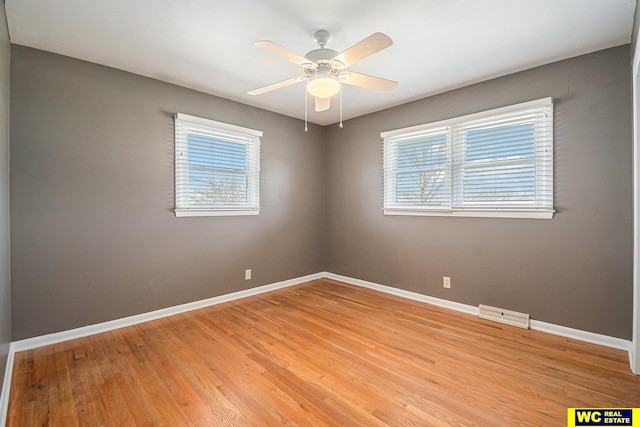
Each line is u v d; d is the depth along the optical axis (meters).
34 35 2.23
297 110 4.00
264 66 2.75
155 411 1.67
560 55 2.53
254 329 2.76
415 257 3.62
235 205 3.68
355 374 2.02
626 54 2.34
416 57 2.57
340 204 4.52
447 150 3.32
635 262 2.01
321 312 3.20
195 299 3.32
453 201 3.28
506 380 1.94
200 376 2.00
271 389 1.86
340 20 2.07
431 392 1.83
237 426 1.55
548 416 1.62
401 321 2.95
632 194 2.32
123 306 2.83
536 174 2.74
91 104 2.66
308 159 4.50
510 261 2.90
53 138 2.48
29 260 2.38
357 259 4.30
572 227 2.57
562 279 2.62
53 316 2.48
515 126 2.87
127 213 2.86
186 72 2.87
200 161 3.36
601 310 2.45
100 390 1.85
